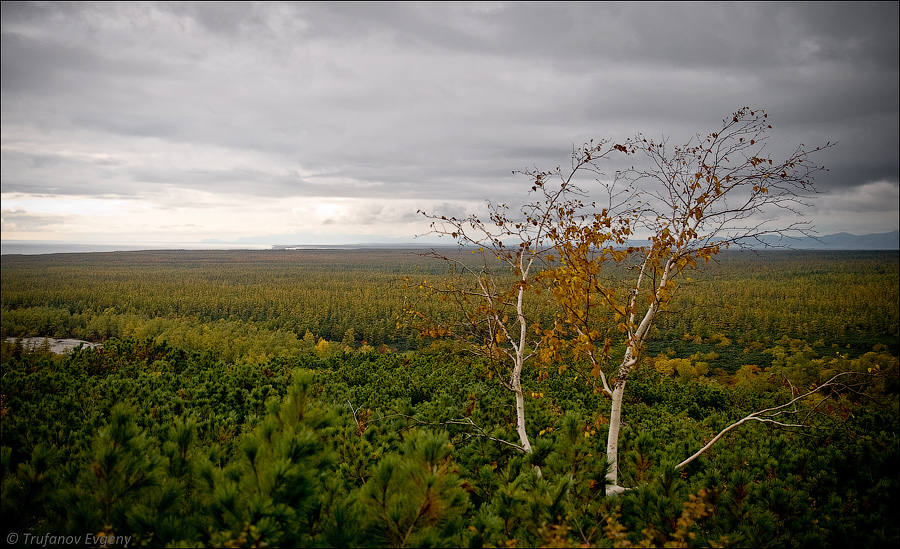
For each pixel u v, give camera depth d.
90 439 6.65
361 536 3.76
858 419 10.42
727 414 13.91
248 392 11.66
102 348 15.91
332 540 3.68
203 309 126.38
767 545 5.34
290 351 67.38
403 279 8.88
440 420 8.34
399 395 13.28
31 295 133.50
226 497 3.57
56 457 4.47
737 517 5.81
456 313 8.80
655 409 13.66
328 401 10.54
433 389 13.87
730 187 6.44
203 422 7.03
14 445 6.61
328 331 105.19
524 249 8.09
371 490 3.87
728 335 85.31
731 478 6.19
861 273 174.25
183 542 3.35
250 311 126.50
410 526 3.78
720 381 52.69
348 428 6.77
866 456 7.65
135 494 3.99
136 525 3.60
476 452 6.96
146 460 4.14
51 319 105.62
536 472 5.09
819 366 42.94
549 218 7.93
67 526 3.69
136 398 9.80
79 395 10.09
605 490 5.89
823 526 5.92
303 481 3.81
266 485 3.70
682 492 5.70
